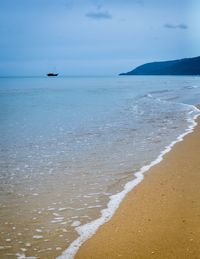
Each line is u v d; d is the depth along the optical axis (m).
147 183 10.77
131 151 15.42
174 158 13.79
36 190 10.52
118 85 116.75
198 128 21.44
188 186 10.27
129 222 7.97
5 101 50.56
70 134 20.67
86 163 13.57
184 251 6.54
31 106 42.19
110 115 30.27
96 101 47.75
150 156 14.33
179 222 7.79
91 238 7.31
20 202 9.53
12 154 15.52
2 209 9.04
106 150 15.80
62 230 7.78
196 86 92.25
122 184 10.84
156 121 25.56
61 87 104.12
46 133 21.39
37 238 7.44
